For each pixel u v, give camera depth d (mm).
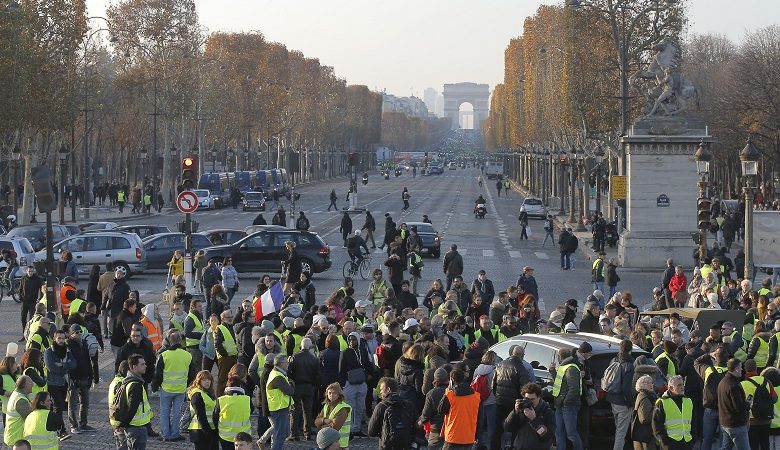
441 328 33688
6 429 24797
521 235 98250
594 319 37031
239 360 31250
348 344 30266
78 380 30188
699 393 28875
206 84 174000
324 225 113375
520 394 26969
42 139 126250
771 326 35625
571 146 120188
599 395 27516
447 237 99062
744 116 123938
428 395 24406
